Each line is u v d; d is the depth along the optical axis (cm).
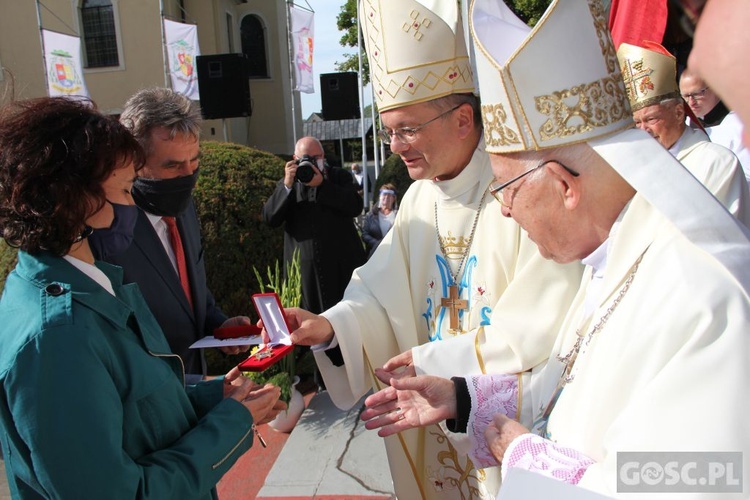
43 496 120
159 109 205
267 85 2158
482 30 135
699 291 94
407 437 211
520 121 120
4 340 117
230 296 461
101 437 113
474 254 200
